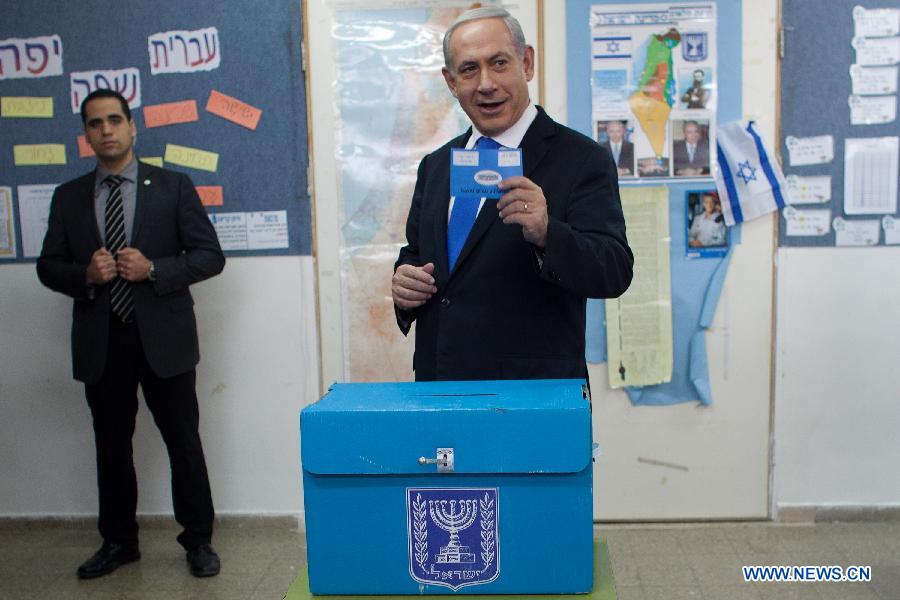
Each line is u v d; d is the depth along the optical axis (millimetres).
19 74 2795
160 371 2389
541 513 1025
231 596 2385
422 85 2723
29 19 2771
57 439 2920
